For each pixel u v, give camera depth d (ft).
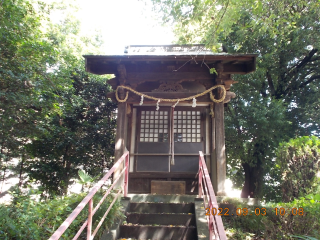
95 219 15.20
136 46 28.25
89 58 23.20
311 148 19.45
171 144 23.84
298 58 45.39
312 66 46.19
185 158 26.04
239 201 19.31
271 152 42.39
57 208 15.64
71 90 42.01
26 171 41.29
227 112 45.16
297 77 46.75
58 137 40.78
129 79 24.71
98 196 16.40
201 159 18.61
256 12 21.18
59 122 41.37
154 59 22.77
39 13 36.27
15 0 26.30
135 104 26.99
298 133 45.62
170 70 24.75
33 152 41.09
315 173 18.80
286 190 19.61
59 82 31.27
